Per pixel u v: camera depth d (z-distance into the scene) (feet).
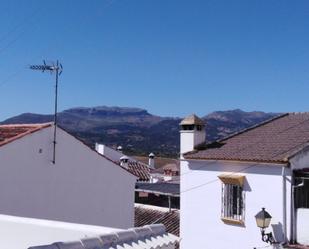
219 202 63.72
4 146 57.93
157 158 204.95
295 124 71.67
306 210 55.83
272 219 57.67
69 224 36.14
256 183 59.52
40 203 61.62
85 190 67.41
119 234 29.71
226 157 62.34
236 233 61.52
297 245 55.47
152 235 32.12
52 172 63.31
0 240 37.70
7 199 58.03
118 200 71.97
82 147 67.31
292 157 56.24
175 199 102.06
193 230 66.85
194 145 69.31
